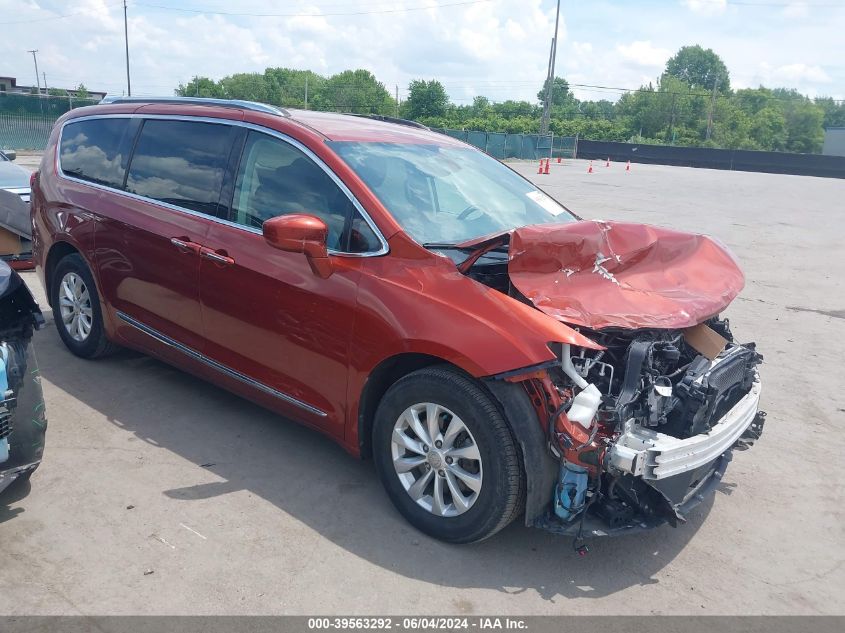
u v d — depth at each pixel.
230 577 3.09
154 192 4.61
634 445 3.00
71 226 5.11
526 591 3.14
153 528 3.40
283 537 3.40
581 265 3.46
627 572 3.35
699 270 3.85
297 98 113.31
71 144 5.40
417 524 3.50
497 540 3.51
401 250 3.50
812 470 4.54
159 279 4.49
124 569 3.10
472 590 3.12
